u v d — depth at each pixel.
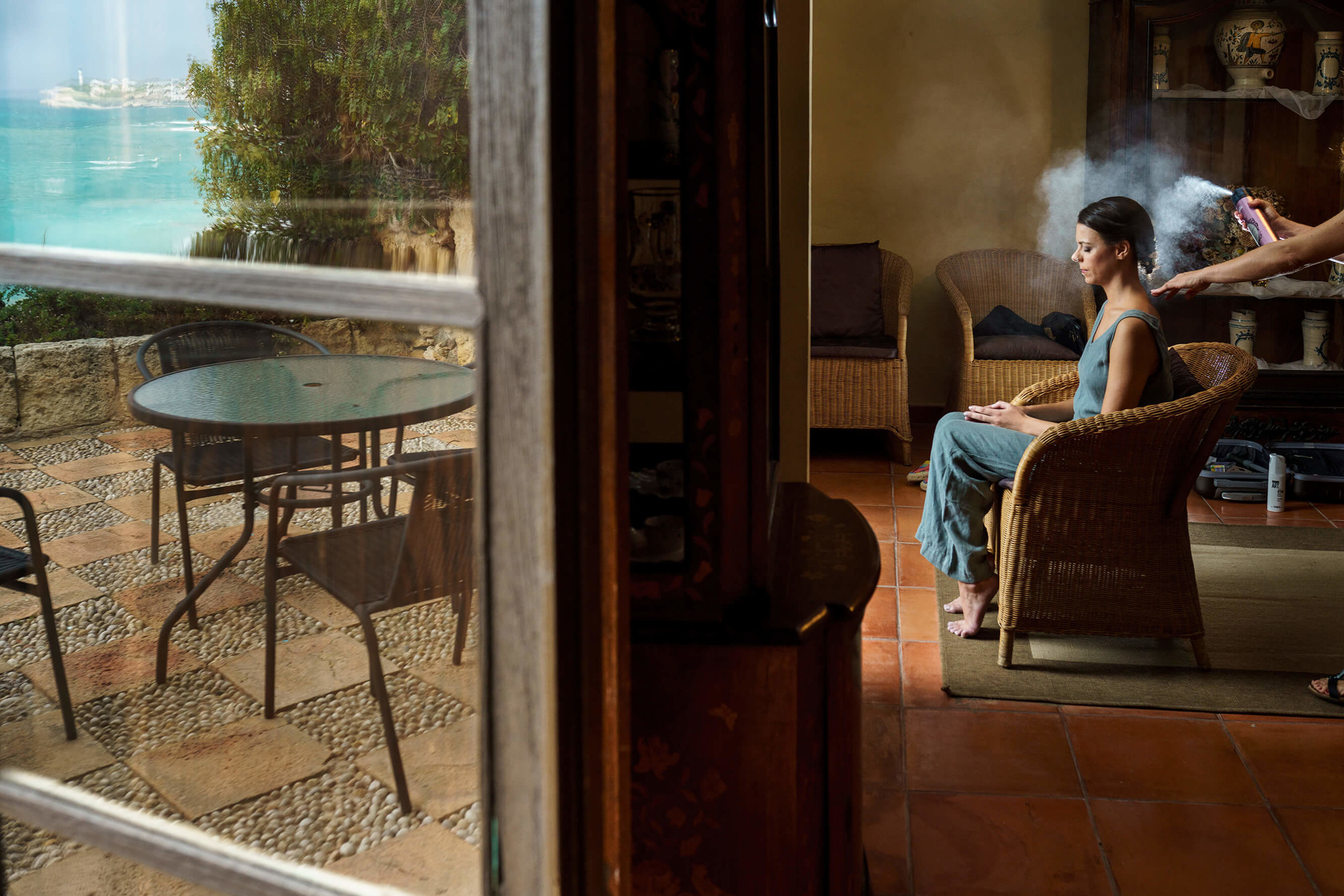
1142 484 2.78
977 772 2.45
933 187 5.67
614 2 0.64
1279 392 4.93
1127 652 3.05
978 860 2.13
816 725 1.40
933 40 5.53
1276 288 4.93
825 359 5.06
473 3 0.61
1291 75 4.96
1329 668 2.93
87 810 0.95
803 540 1.61
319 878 0.86
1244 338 5.06
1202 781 2.40
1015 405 3.21
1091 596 2.89
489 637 0.68
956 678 2.90
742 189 1.18
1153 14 4.91
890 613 3.38
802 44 2.06
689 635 1.30
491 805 0.71
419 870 0.83
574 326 0.66
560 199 0.63
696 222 1.20
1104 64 5.09
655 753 1.38
